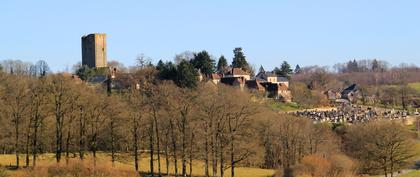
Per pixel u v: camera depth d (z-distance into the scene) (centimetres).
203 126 12938
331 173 13888
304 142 16362
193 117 12988
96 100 13200
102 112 13138
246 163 15588
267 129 16225
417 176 15700
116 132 13125
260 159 14850
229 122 13000
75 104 12900
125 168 12156
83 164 11106
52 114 12850
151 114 13012
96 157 12962
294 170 13550
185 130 13012
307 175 13400
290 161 15900
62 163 11131
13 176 10781
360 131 17650
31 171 10975
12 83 13425
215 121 13062
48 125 13250
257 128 15738
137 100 13412
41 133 13175
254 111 14100
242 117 13850
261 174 14525
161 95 13600
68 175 10831
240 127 13500
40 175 10756
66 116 13112
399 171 16725
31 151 13400
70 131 13138
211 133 12912
